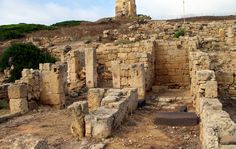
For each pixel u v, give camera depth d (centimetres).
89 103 1672
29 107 1909
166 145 1149
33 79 1989
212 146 778
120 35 4128
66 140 1241
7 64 3322
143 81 1955
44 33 5369
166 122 1416
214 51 2347
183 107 1680
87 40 4300
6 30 5712
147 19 5525
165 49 2548
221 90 1788
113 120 1291
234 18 5162
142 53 2245
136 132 1308
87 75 2470
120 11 5750
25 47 3344
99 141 1192
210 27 3816
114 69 2005
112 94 1565
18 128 1504
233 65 2027
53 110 1939
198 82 1449
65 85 2269
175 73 2544
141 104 1817
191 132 1305
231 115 1520
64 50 3641
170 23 4597
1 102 2122
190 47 2386
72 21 6638
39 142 767
